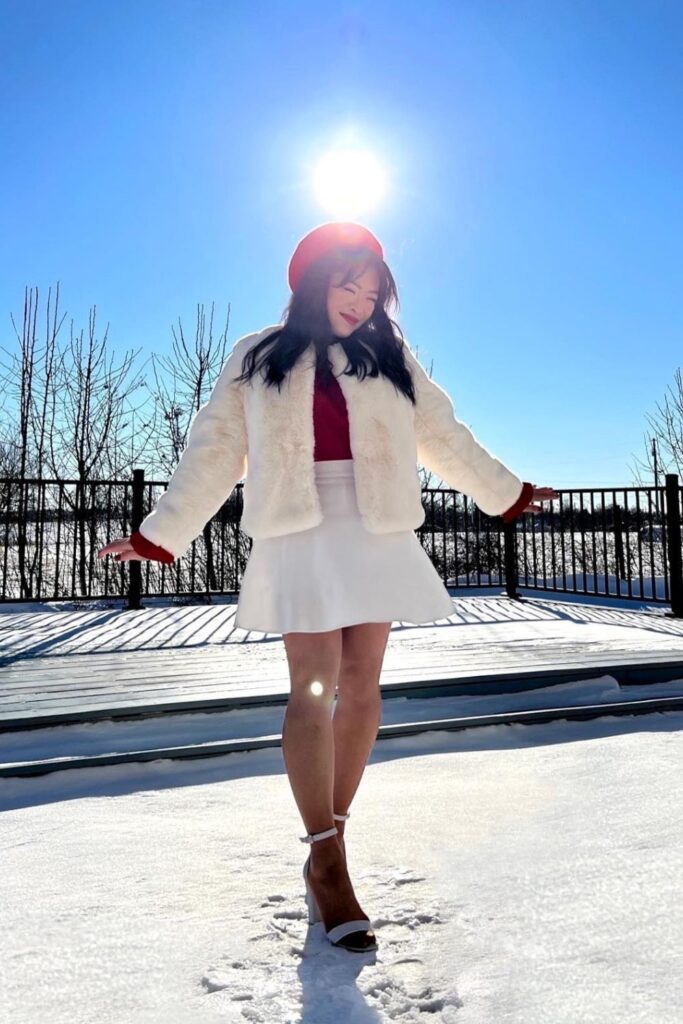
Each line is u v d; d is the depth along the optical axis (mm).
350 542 1575
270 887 1641
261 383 1633
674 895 1489
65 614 7004
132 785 2520
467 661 4109
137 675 3865
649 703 3338
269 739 2805
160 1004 1175
